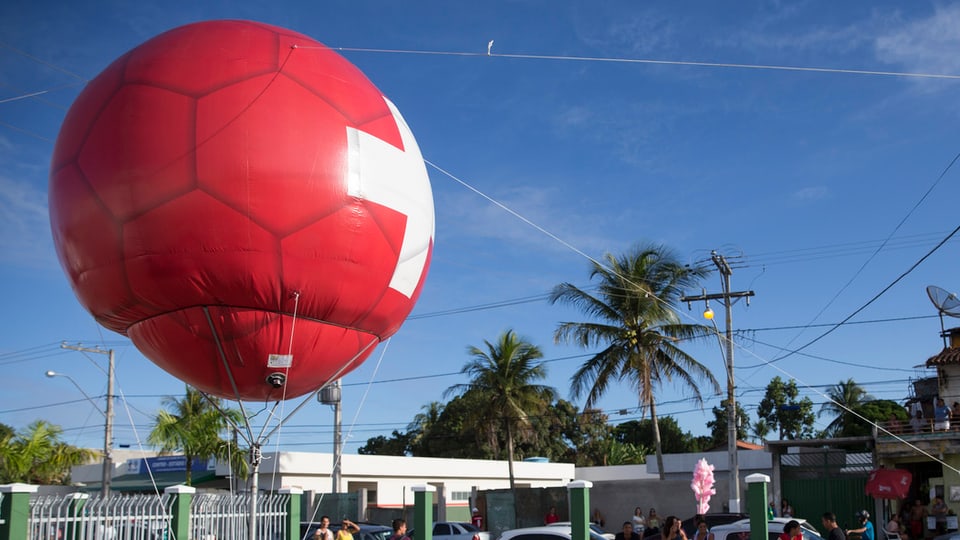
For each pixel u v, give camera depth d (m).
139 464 44.84
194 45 10.33
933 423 28.59
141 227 9.62
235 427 11.69
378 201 10.41
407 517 35.28
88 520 11.88
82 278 10.29
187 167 9.60
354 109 10.55
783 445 30.66
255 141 9.73
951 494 27.12
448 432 62.34
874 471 27.41
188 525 12.94
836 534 15.02
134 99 9.91
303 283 10.04
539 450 62.59
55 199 10.32
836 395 52.94
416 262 11.30
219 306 9.99
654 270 33.66
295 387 11.10
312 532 23.64
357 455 40.81
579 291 33.84
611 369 33.75
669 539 14.08
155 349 10.71
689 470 43.09
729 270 30.48
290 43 10.65
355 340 11.06
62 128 10.58
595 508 31.97
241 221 9.65
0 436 47.25
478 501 33.91
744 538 16.28
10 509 11.04
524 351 40.66
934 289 32.25
